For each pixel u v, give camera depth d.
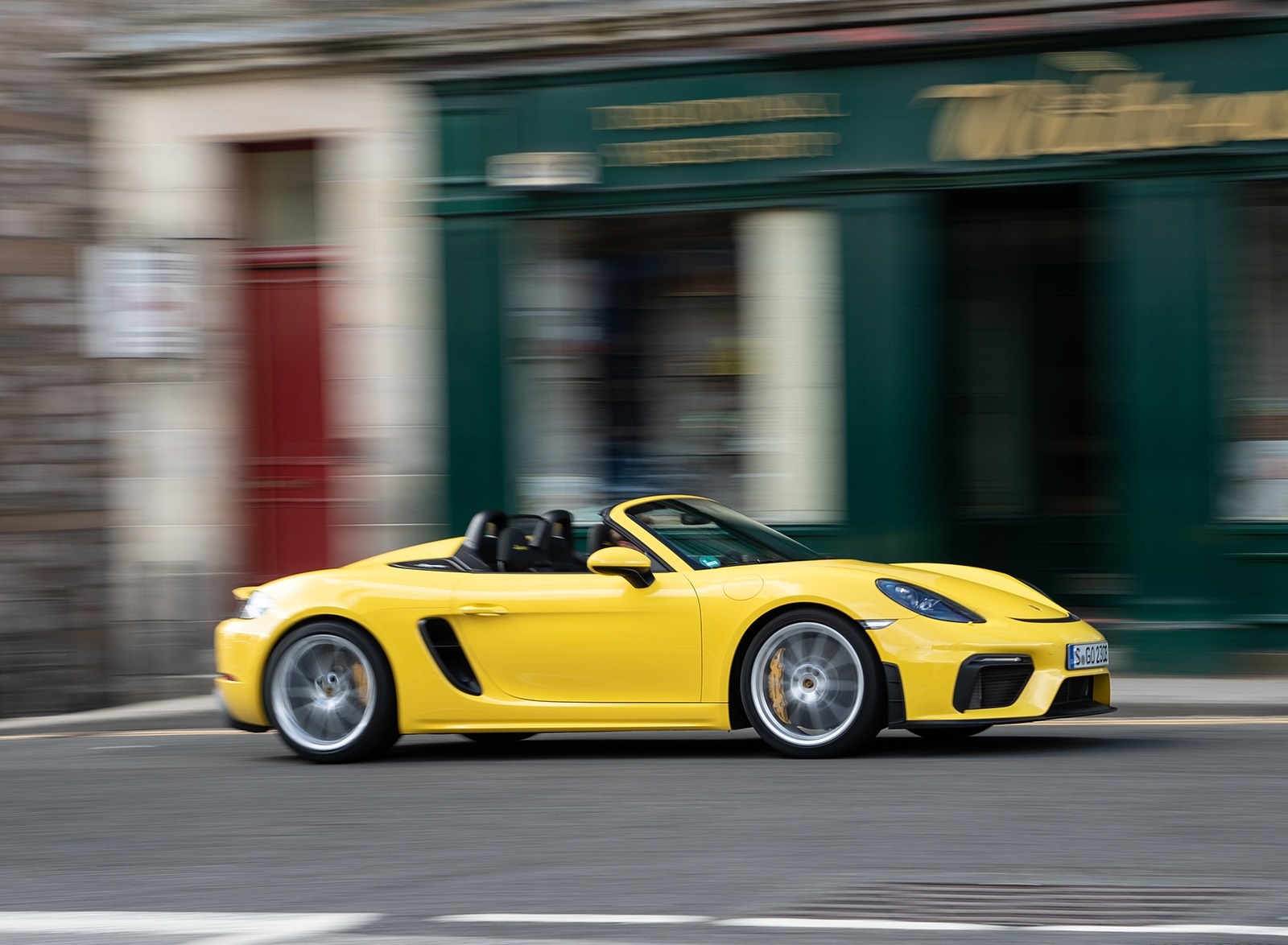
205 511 14.41
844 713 8.25
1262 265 11.98
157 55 14.23
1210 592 11.96
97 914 5.76
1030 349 13.51
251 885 6.11
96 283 14.14
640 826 6.88
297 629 9.18
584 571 9.80
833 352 13.02
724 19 12.83
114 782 8.86
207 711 12.46
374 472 13.95
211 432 14.41
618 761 8.77
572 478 13.66
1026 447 13.52
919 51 12.41
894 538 12.70
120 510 14.38
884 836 6.49
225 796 8.18
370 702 9.01
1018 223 13.45
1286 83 11.67
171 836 7.19
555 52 13.28
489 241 13.55
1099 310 13.32
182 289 14.33
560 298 13.62
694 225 13.34
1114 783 7.48
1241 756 8.25
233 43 14.05
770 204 12.93
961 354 13.51
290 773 8.87
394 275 13.95
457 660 8.96
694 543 8.98
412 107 13.85
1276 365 12.01
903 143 12.56
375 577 9.18
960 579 8.91
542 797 7.68
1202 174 11.89
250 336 14.50
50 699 13.23
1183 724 9.69
